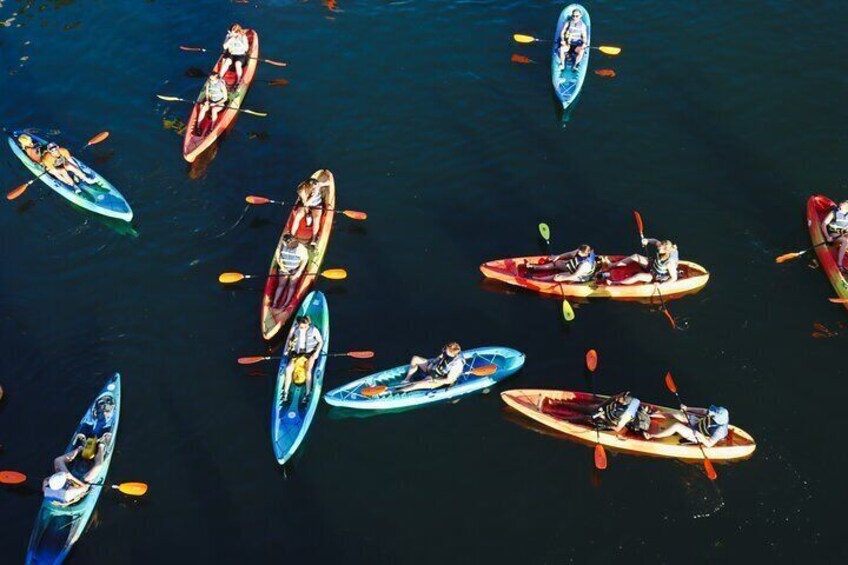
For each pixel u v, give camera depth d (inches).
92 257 882.1
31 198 940.0
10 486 693.3
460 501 688.4
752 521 669.9
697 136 1003.9
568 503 684.7
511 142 1002.1
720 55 1108.5
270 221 916.0
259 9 1184.8
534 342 802.2
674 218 913.5
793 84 1066.1
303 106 1046.4
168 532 668.7
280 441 711.1
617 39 1134.4
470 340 804.6
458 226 912.3
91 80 1082.1
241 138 1005.2
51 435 729.6
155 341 803.4
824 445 717.3
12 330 810.8
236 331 812.6
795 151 982.4
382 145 1000.9
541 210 927.0
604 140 1002.1
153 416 741.9
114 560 652.1
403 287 851.4
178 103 1051.9
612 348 794.8
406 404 748.0
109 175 960.3
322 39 1137.4
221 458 715.4
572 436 723.4
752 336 800.3
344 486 698.8
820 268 856.9
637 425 703.1
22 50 1122.7
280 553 657.6
